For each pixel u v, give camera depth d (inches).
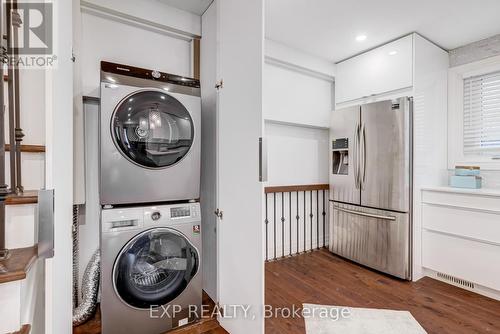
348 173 112.2
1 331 27.9
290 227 117.5
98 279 66.9
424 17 86.7
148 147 60.2
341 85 122.4
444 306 76.6
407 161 93.6
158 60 82.8
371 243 102.7
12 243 34.3
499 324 67.6
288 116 114.6
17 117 36.4
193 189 67.0
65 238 43.8
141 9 74.4
